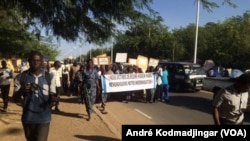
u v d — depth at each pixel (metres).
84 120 11.27
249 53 37.56
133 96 19.56
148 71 20.25
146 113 14.37
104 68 17.34
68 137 8.82
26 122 5.75
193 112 14.81
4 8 9.66
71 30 9.90
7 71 12.39
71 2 8.86
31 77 5.77
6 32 11.66
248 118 13.34
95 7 9.18
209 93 23.33
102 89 16.20
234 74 17.50
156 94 18.52
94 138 8.83
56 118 11.42
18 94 5.81
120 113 14.16
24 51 13.20
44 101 5.78
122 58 26.72
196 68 24.44
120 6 8.97
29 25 10.22
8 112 11.95
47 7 9.23
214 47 40.59
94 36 10.07
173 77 24.75
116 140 8.73
